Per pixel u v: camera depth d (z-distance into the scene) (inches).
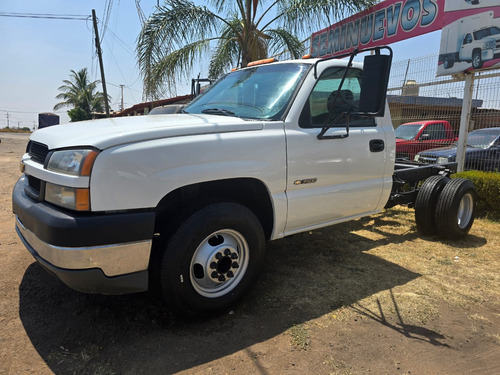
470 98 305.7
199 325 111.8
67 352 97.6
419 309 123.3
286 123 125.3
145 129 101.1
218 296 113.8
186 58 373.4
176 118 123.6
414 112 357.4
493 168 328.2
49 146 104.6
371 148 151.1
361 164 148.2
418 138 387.9
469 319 118.4
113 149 93.3
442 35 313.6
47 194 98.7
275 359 96.9
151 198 97.3
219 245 112.6
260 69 154.3
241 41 398.0
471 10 292.7
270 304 124.6
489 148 335.3
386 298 130.1
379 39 374.9
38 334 105.3
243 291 119.6
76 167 91.7
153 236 104.5
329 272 150.7
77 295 126.6
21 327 108.4
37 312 116.3
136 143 96.9
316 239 191.0
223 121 117.1
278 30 390.0
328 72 140.0
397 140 404.5
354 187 147.6
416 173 200.1
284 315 118.0
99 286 95.4
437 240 193.5
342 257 167.0
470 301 129.5
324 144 133.6
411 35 343.6
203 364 94.3
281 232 130.0
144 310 118.0
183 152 101.8
